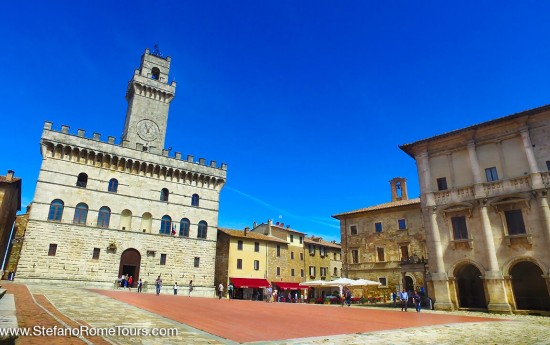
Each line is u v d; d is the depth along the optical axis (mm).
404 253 55688
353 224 62750
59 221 49531
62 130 52500
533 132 36188
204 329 16500
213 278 60656
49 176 50406
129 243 54219
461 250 37344
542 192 33781
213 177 65250
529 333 19172
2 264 56219
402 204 57000
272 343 13672
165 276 56094
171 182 60969
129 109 67938
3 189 47812
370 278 58188
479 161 38812
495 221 36062
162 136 67188
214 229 63219
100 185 54031
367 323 22516
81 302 24203
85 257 50156
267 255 70500
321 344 14031
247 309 29906
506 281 34062
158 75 72188
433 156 42344
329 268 84688
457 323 23844
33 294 26906
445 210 39281
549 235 32438
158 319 18625
